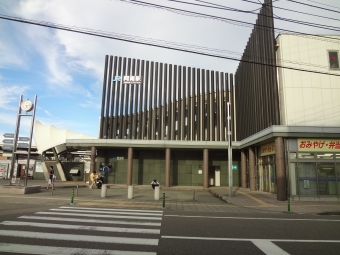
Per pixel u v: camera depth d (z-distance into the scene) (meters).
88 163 38.38
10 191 17.09
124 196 18.22
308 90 19.19
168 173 27.58
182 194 21.56
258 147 23.91
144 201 15.61
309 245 6.47
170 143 27.64
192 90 31.08
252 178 24.06
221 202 16.55
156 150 30.30
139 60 32.00
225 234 7.41
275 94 19.59
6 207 11.60
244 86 28.16
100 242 6.21
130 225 8.27
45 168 34.16
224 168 30.14
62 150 35.66
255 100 24.14
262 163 22.83
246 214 11.81
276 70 19.92
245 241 6.71
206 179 27.08
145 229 7.74
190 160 30.20
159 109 30.66
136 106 30.92
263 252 5.82
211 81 31.34
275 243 6.59
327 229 8.51
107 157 30.44
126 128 30.69
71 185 25.78
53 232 7.01
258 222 9.62
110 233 7.11
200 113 30.70
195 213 11.59
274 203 15.89
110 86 31.55
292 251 5.95
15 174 36.50
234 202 16.03
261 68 22.59
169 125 30.25
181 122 30.36
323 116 18.86
